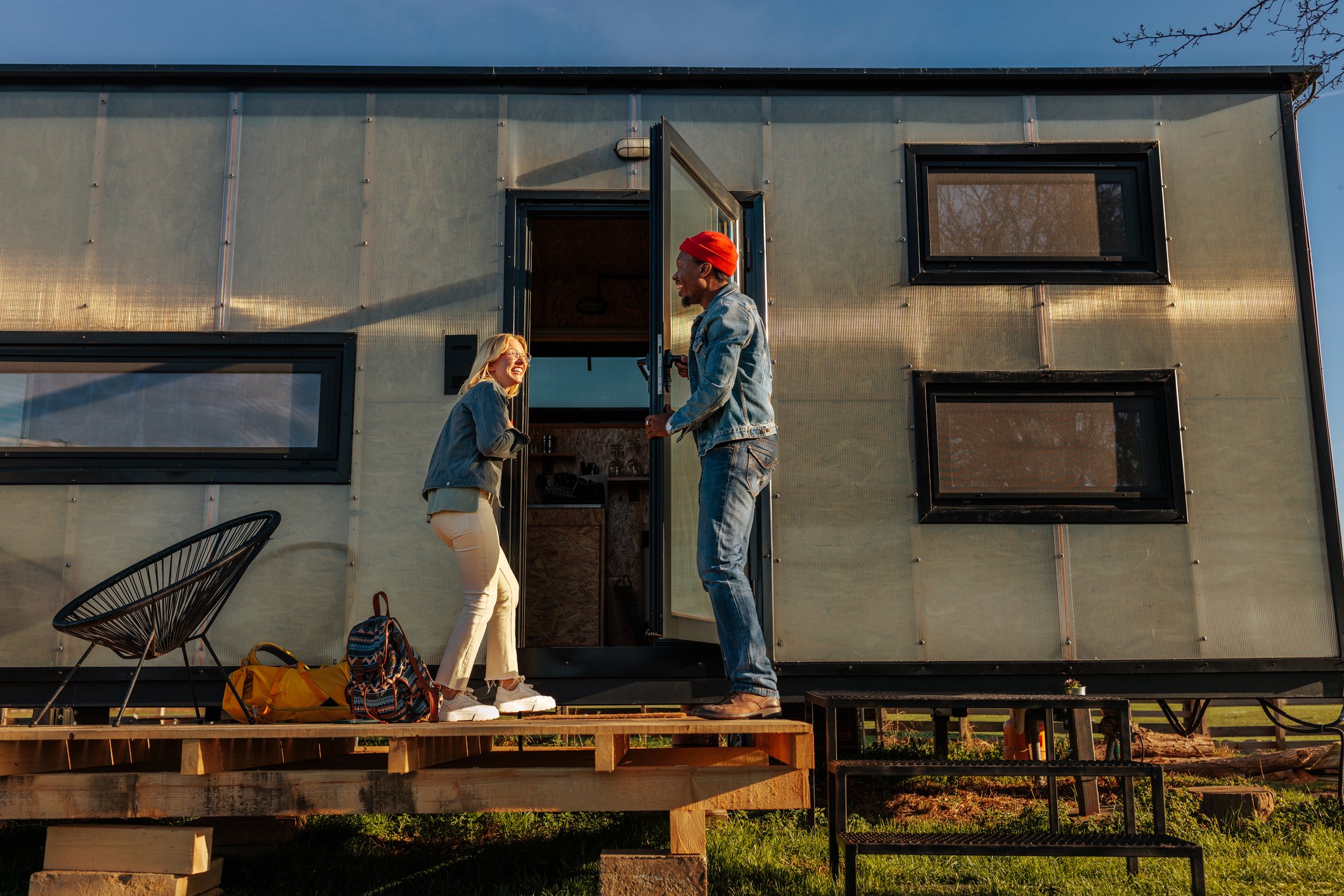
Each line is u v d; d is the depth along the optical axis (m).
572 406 6.70
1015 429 4.12
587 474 6.53
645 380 6.73
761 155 4.27
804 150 4.28
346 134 4.21
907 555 4.02
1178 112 4.30
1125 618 3.98
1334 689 3.96
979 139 4.29
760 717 2.87
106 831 2.68
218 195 4.15
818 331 4.17
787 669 3.93
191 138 4.18
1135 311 4.19
